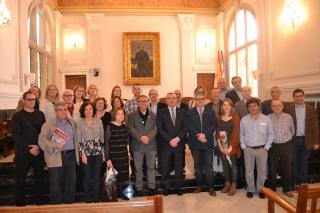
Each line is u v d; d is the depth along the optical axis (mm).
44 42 8570
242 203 3998
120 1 9812
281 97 6402
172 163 4793
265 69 7078
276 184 4676
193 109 4465
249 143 4227
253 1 7613
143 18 10047
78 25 9781
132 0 9852
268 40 6898
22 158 3656
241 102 4781
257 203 3986
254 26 7957
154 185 4379
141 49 9906
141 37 9906
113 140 3938
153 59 9977
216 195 4355
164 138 4316
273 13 6684
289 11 5965
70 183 3693
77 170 4266
